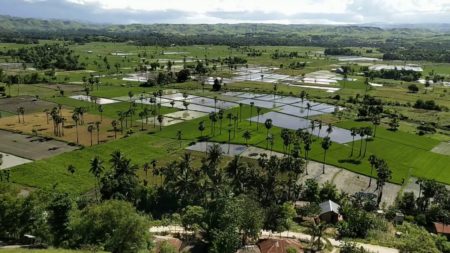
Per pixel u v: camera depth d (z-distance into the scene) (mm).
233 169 158875
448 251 118938
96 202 135875
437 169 193250
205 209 125562
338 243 121188
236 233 109875
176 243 112562
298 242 117438
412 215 151625
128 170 154250
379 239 124188
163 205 148750
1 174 162875
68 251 87000
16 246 93125
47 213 101125
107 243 94062
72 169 168125
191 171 152750
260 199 153000
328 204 146000
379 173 163875
